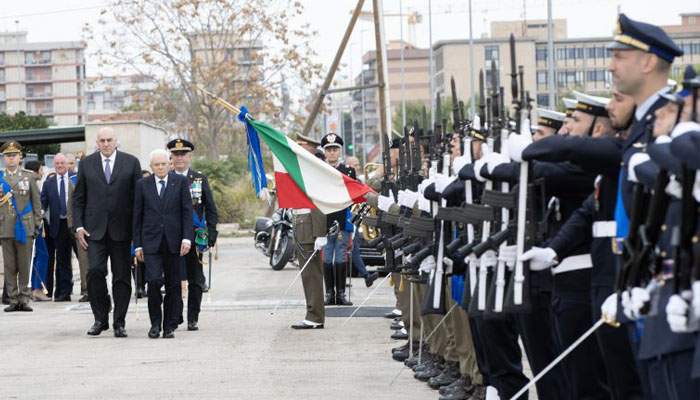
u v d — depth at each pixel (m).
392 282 28.48
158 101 104.50
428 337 20.64
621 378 12.45
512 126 15.30
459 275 18.03
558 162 12.82
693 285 10.15
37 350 24.94
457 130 18.42
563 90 136.38
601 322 11.84
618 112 12.38
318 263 28.14
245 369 22.02
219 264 52.19
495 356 15.83
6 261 33.44
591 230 13.29
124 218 27.00
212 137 102.31
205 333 27.55
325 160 31.42
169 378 21.11
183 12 100.12
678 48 11.77
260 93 101.44
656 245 10.90
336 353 24.02
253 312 32.00
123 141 54.88
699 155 10.02
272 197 48.09
